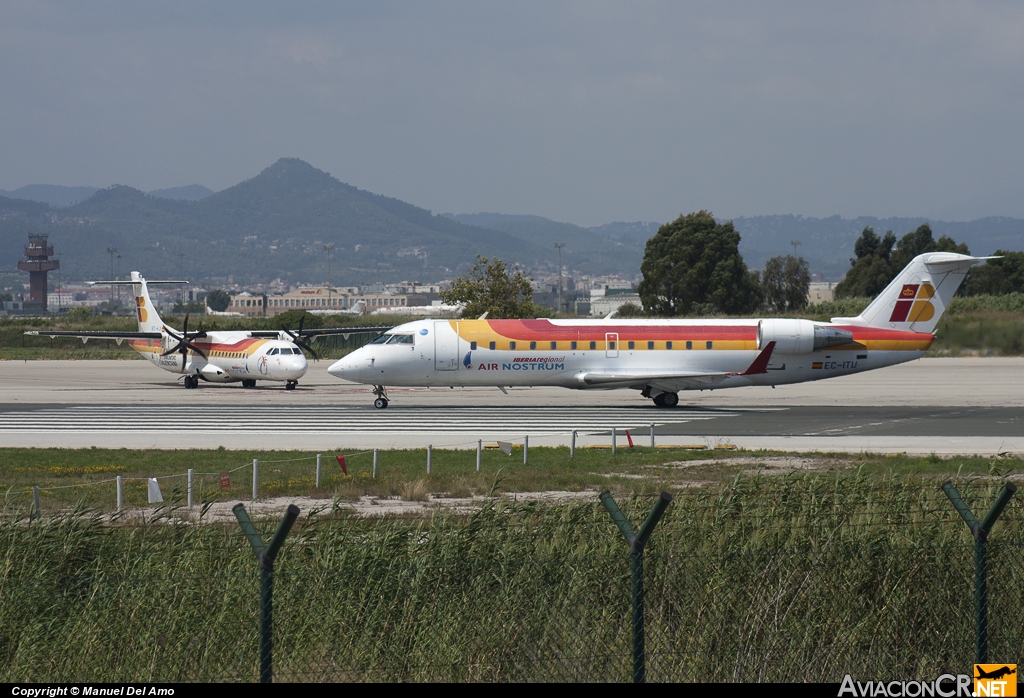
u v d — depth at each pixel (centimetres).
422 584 4916
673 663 4584
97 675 4497
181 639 4594
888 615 4931
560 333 18600
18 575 5306
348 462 12100
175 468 11731
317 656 4566
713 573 4941
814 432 15100
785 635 4747
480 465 11556
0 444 14338
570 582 4853
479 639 4700
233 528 6325
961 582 5062
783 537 6188
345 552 5259
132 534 5906
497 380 18638
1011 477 10469
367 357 18438
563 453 12850
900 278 18850
